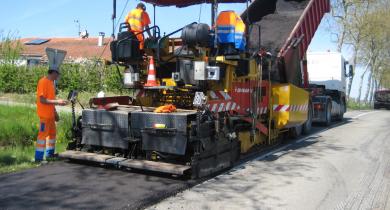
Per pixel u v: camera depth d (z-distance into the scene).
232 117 7.40
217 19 7.62
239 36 7.65
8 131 8.82
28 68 21.42
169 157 6.63
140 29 7.72
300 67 11.15
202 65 6.79
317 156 8.73
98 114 7.14
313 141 11.06
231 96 7.61
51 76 7.50
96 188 5.72
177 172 6.02
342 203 5.50
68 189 5.64
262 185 6.29
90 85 19.86
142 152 7.05
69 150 7.45
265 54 8.82
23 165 6.99
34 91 20.92
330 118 15.86
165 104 7.97
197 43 7.00
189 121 6.35
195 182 6.24
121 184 5.95
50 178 6.20
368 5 36.09
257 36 10.86
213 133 6.60
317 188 6.19
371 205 5.45
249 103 8.28
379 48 42.81
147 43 7.62
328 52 17.98
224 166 6.99
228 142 7.10
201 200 5.45
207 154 6.43
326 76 17.94
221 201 5.44
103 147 7.37
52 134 7.53
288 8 12.09
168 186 5.92
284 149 9.65
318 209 5.24
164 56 7.55
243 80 8.07
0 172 6.50
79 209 4.84
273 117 9.46
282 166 7.65
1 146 8.45
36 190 5.57
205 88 7.21
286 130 10.77
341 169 7.51
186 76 7.11
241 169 7.36
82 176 6.36
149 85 7.57
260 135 9.06
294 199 5.62
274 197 5.69
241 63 7.90
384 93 36.59
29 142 8.91
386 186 6.38
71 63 20.47
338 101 17.55
